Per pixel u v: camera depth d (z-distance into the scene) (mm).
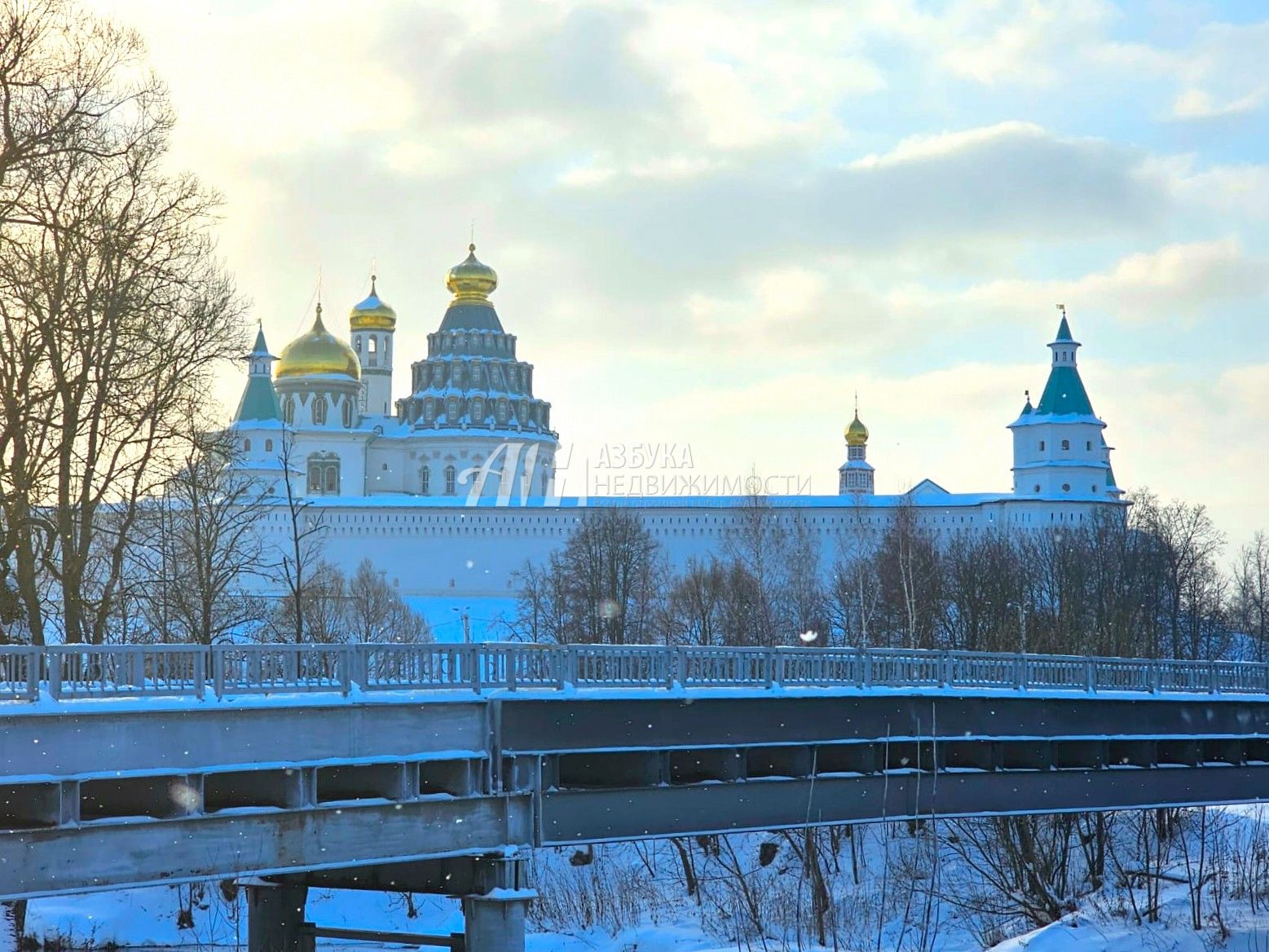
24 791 33344
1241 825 68000
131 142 53625
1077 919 53625
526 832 40438
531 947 59312
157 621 68188
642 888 66938
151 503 69250
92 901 63125
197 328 56562
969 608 116250
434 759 38469
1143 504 187750
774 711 44312
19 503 48562
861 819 45562
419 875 41594
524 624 161625
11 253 49719
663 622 137625
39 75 50125
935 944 58125
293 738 36438
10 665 34031
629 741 41812
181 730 34719
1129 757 51656
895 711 46500
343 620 153875
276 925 43469
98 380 51562
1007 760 49906
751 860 71562
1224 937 50656
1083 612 118438
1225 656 158000
